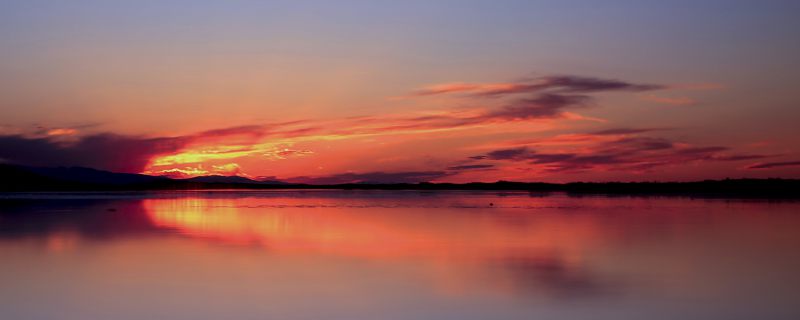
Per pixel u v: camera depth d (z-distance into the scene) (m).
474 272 16.72
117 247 21.86
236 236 26.00
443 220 35.97
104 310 12.63
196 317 12.12
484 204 62.88
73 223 33.00
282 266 17.70
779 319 11.95
